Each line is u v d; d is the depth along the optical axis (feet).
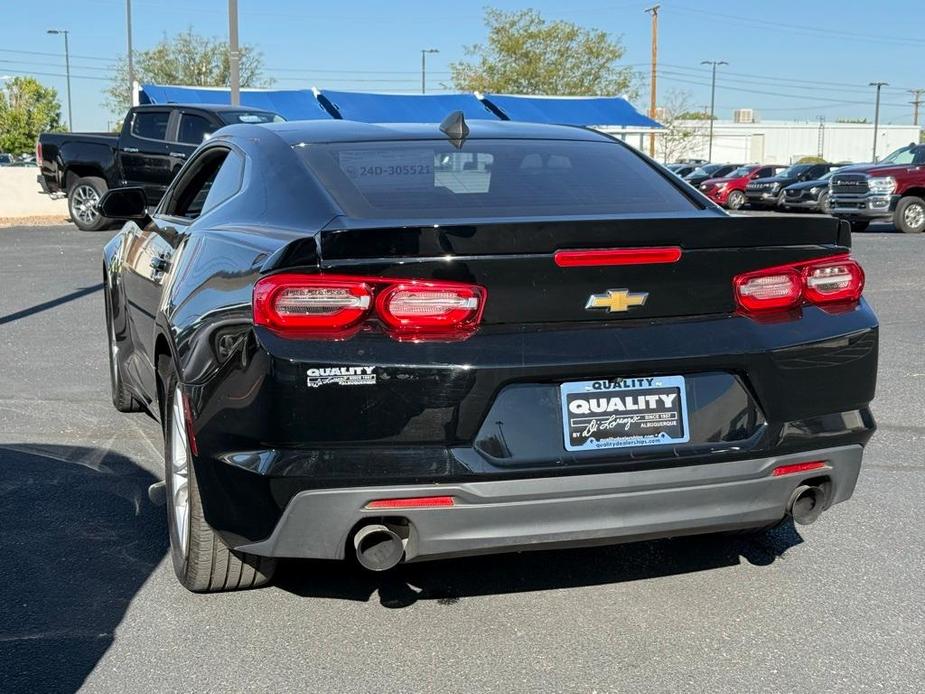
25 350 25.61
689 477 9.95
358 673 9.88
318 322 9.36
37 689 9.57
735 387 10.21
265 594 11.68
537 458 9.57
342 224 10.57
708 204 12.21
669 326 10.00
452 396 9.37
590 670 9.91
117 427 18.69
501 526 9.62
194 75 192.54
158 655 10.24
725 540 13.35
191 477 10.69
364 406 9.29
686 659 10.12
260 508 9.64
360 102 105.40
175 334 11.32
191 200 15.30
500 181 11.95
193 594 11.68
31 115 242.37
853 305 10.98
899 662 10.05
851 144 268.62
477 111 110.01
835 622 10.93
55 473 16.07
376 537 9.65
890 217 69.87
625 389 9.84
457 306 9.43
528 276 9.57
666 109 245.04
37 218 75.51
